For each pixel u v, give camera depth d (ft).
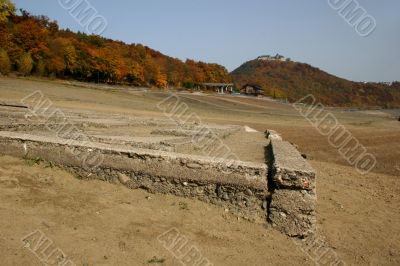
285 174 23.98
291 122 143.43
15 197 22.18
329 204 34.45
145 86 247.50
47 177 25.64
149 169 25.81
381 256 24.49
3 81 149.59
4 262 16.07
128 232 20.75
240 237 22.58
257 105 241.35
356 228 29.01
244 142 49.47
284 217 24.00
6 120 45.24
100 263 17.37
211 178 25.12
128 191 25.66
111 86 215.72
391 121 196.34
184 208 24.45
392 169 59.72
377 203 36.96
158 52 303.89
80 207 22.56
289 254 22.03
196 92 280.92
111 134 44.19
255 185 24.67
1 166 25.90
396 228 29.99
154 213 23.47
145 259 18.48
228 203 25.04
